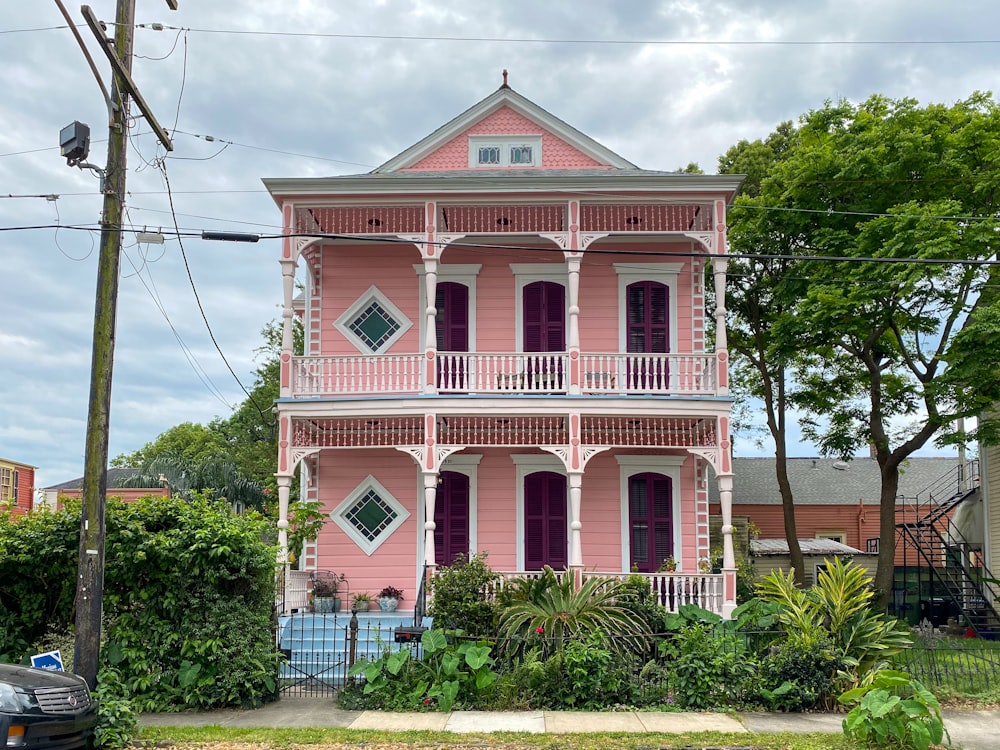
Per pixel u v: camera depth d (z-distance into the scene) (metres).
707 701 13.23
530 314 19.75
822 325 21.69
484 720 12.38
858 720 10.98
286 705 13.46
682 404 17.42
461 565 15.88
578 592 15.30
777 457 26.16
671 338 19.50
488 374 17.89
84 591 11.34
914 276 19.27
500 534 19.22
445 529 19.23
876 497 35.72
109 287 11.79
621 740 11.21
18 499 35.72
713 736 11.41
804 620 13.88
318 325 19.89
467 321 19.73
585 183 17.58
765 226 23.20
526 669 13.55
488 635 14.84
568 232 17.80
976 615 22.95
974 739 11.44
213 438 52.72
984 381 20.14
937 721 10.76
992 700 13.39
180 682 13.06
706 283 25.25
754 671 13.52
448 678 13.52
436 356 18.39
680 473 19.34
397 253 19.94
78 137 11.66
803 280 22.75
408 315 19.78
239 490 32.47
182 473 32.16
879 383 23.80
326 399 17.70
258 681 13.39
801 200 22.72
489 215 18.73
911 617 25.58
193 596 13.34
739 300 25.70
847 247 21.83
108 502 13.58
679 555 19.06
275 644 14.83
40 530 13.23
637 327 19.58
